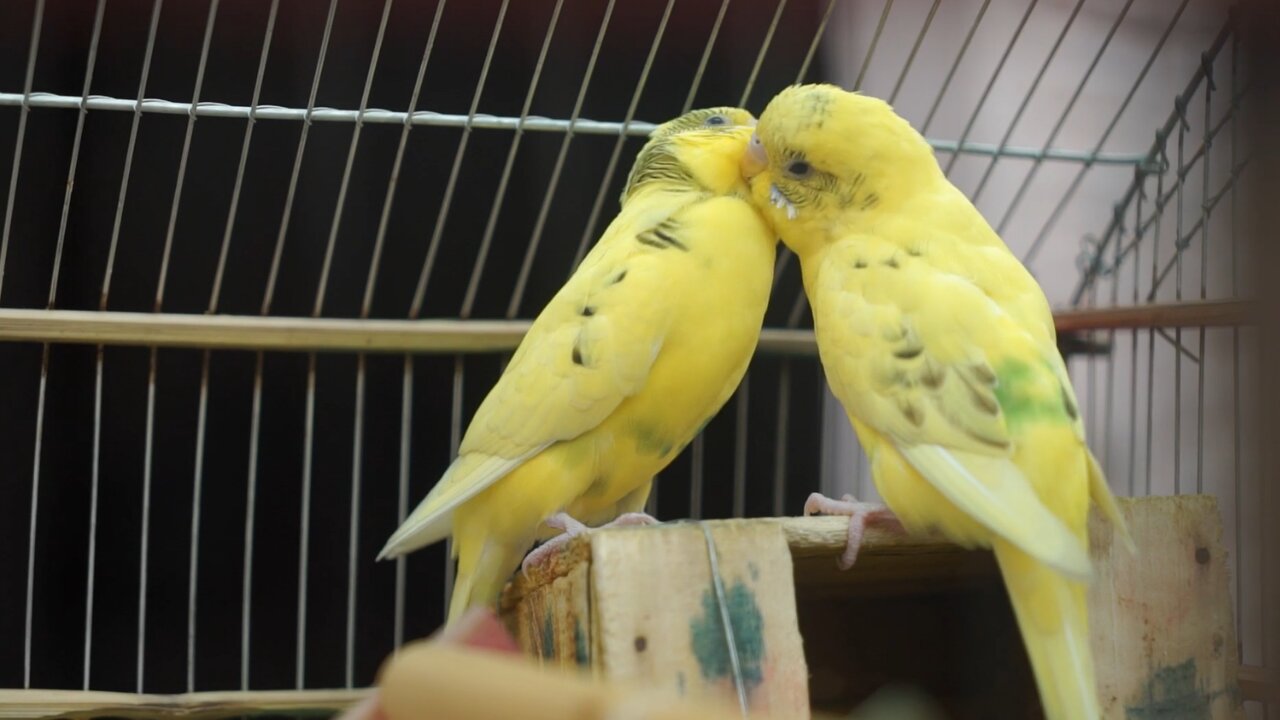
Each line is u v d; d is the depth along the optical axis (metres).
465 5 0.61
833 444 0.66
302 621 0.57
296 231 0.62
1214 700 0.48
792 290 0.68
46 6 0.59
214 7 0.53
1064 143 0.69
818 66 0.64
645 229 0.52
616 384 0.50
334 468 0.63
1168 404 0.67
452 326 0.57
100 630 0.61
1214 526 0.49
